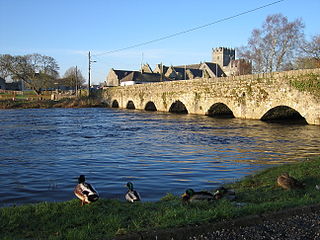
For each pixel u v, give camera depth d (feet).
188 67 408.87
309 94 85.20
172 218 20.42
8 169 44.21
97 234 18.07
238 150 56.85
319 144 61.00
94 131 89.10
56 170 43.47
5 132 87.61
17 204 29.25
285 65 193.26
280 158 49.39
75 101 234.58
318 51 175.22
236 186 33.55
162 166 45.24
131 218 21.03
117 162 48.34
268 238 18.11
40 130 92.38
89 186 23.85
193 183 36.14
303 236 18.31
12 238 17.61
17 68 297.53
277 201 24.71
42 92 332.60
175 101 149.07
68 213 21.88
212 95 122.52
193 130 86.48
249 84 104.78
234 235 18.52
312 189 28.99
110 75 373.81
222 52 427.74
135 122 112.68
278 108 100.78
